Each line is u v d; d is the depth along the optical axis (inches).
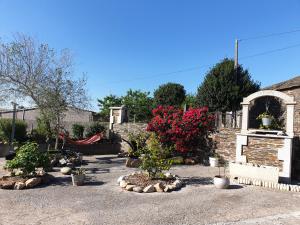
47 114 578.9
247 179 406.0
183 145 565.6
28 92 575.8
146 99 1390.3
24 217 256.2
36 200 307.4
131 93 1441.9
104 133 794.8
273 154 436.5
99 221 249.6
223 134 549.3
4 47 573.0
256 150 454.0
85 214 266.7
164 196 331.3
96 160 618.5
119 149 767.7
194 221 254.4
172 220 255.6
